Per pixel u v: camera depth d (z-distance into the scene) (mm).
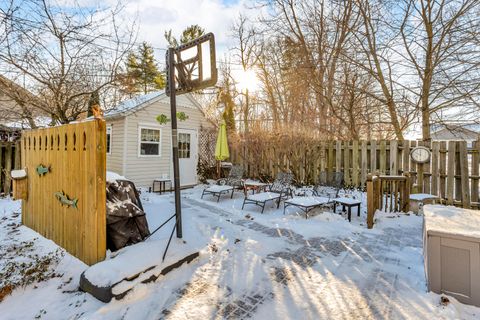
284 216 5457
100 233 2908
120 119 8586
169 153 9578
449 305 2285
